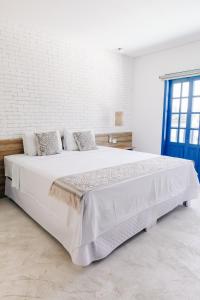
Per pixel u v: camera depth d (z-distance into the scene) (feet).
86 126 13.52
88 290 4.85
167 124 14.62
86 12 8.75
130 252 6.24
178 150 14.20
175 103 14.10
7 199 10.16
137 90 15.88
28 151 10.11
